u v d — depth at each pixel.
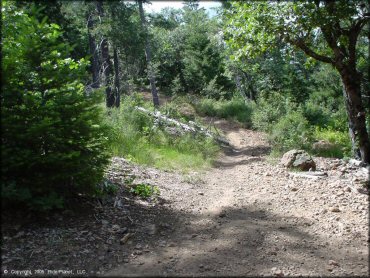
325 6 7.50
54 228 4.36
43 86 4.51
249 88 27.88
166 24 23.34
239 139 17.08
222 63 30.53
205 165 10.18
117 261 3.82
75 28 20.12
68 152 4.45
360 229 4.48
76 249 3.99
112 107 13.83
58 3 16.38
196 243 4.32
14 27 4.91
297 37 8.04
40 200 4.18
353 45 8.24
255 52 8.63
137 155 9.35
